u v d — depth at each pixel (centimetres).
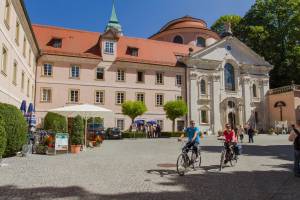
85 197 822
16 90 2552
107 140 3500
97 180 1048
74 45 4394
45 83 4028
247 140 3403
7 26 2120
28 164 1423
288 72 5422
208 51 4984
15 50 2453
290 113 4841
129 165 1408
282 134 4672
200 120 4806
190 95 4778
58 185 966
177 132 4234
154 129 4197
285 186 974
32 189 909
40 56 4031
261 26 5603
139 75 4581
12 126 1656
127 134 3947
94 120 4084
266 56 5662
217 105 4938
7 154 1727
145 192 882
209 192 888
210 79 4972
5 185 958
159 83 4641
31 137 2077
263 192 891
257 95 5256
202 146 2548
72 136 2091
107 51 4394
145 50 4872
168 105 4188
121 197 825
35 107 3950
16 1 2316
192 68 4828
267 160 1634
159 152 2038
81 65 4250
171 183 1012
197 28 5772
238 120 5025
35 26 4484
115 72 4406
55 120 3083
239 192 890
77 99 4181
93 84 4269
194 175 1168
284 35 5584
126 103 4009
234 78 5172
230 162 1415
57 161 1547
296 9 5434
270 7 5678
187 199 809
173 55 5000
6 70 2144
